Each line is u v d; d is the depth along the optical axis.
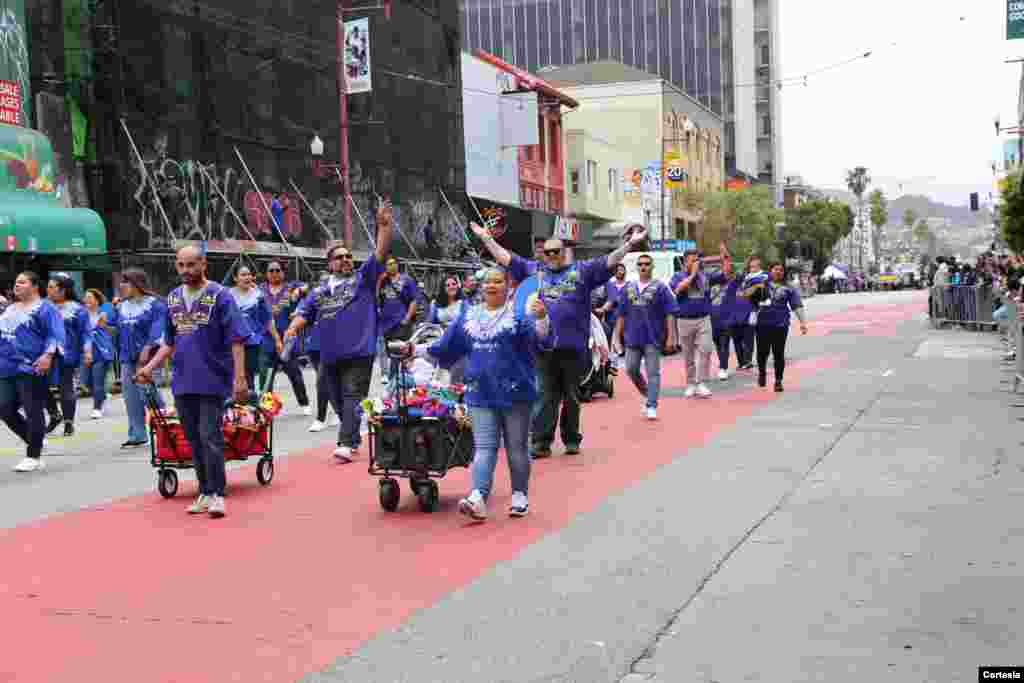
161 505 9.13
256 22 31.25
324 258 31.59
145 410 13.25
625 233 10.87
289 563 7.00
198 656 5.26
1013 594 5.98
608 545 7.29
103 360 17.08
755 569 6.60
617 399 16.14
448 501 8.96
